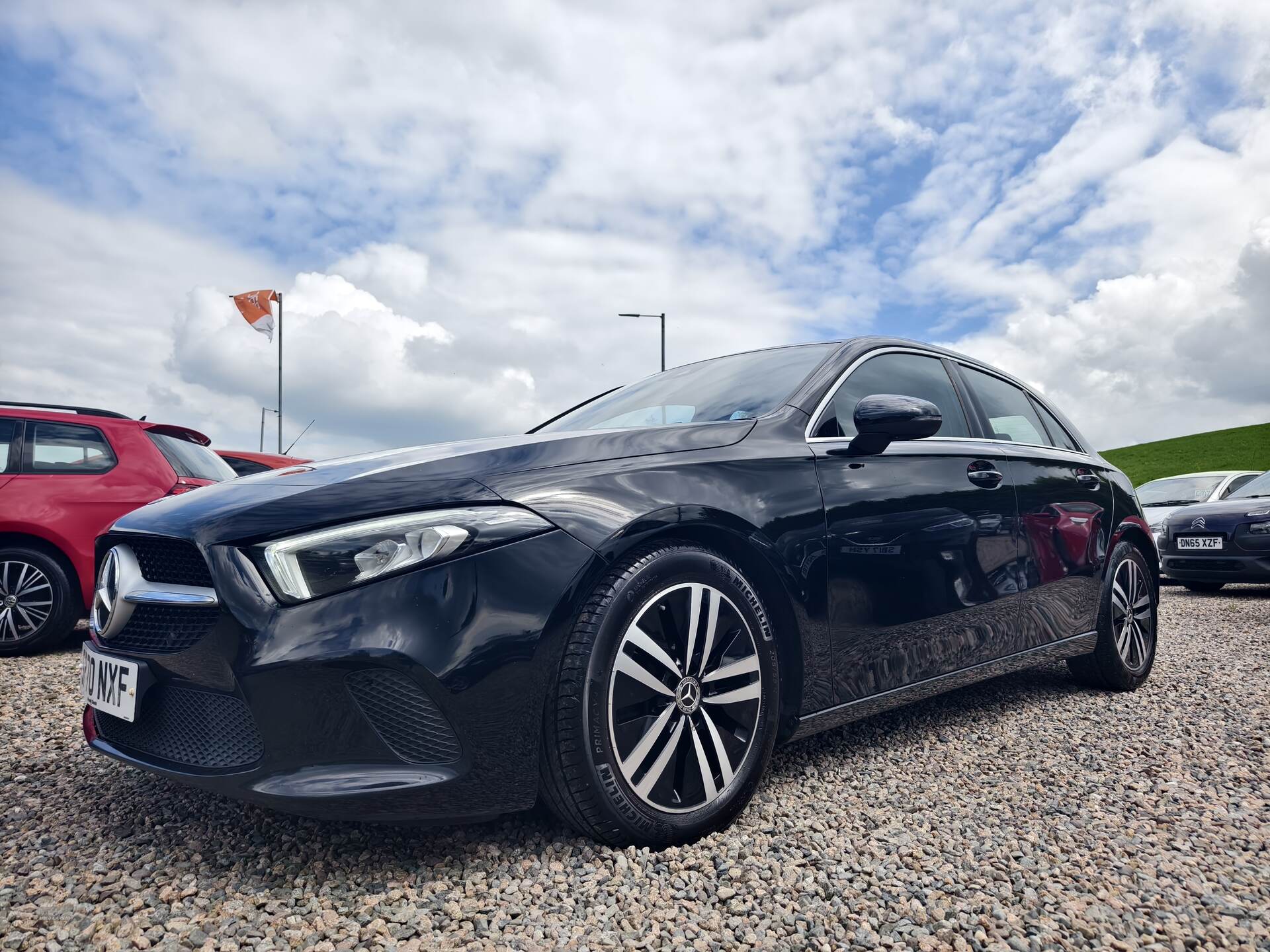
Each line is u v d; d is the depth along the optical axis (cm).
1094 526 351
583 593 188
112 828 213
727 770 207
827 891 176
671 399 293
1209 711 326
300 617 172
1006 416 343
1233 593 839
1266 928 161
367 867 188
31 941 159
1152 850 197
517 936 160
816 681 229
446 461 195
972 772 253
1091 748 278
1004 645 295
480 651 175
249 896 176
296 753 171
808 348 294
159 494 504
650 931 162
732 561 224
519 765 179
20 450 484
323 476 198
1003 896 174
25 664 449
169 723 192
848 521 240
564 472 198
